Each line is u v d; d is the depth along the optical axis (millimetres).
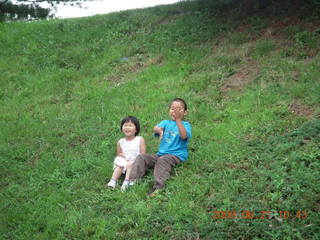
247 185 4324
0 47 11523
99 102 7797
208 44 9375
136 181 4793
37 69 10141
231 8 11203
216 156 5141
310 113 5727
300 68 7004
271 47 8156
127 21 12469
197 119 6484
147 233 3820
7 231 4172
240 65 7945
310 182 4098
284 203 3902
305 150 4719
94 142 6266
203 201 4246
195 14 11609
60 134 6781
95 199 4590
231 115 6277
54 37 12102
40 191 4941
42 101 8312
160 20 12094
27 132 6855
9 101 8500
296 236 3449
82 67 9953
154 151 5668
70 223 4098
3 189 5121
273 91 6594
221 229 3695
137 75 8836
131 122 5316
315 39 7836
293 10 9547
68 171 5391
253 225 3682
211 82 7594
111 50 10539
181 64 8688
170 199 4301
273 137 5293
